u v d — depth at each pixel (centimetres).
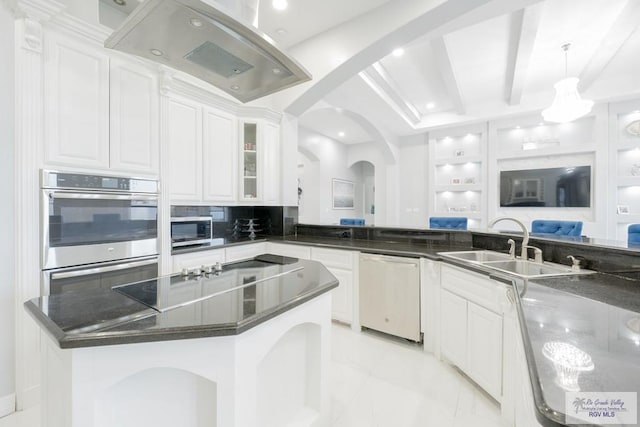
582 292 125
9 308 174
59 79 192
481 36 316
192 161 297
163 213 259
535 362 66
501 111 509
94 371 88
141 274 241
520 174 530
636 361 66
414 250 267
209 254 299
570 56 362
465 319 203
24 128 176
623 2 264
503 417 167
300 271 165
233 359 98
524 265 198
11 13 173
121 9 255
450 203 612
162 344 94
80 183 202
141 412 99
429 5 237
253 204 363
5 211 173
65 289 195
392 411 175
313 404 149
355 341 267
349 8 272
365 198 923
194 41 125
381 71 389
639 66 399
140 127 241
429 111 571
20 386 176
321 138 707
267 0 261
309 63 325
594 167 470
